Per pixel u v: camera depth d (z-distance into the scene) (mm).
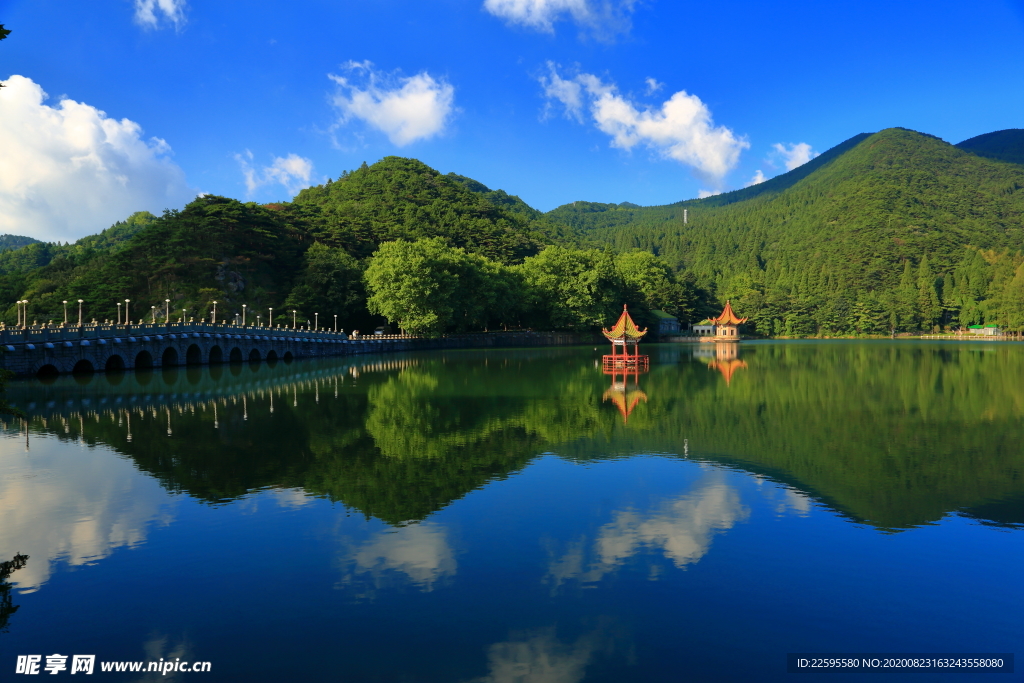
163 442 36250
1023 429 40281
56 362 69188
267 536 21719
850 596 17578
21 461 31734
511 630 15883
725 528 22547
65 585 18203
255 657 14789
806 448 35000
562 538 21578
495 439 37312
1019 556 20109
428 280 127688
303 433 38938
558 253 171500
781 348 153375
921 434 38969
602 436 38250
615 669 14266
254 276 147500
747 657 14789
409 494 26375
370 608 16906
